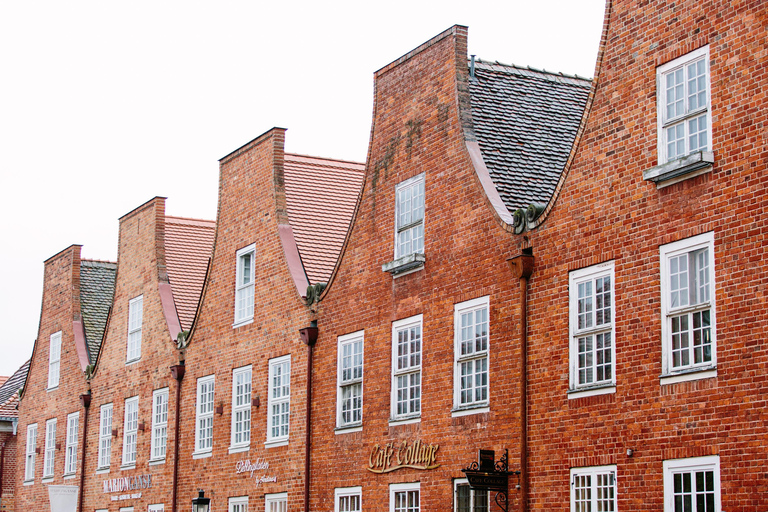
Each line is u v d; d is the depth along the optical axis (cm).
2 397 4981
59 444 4028
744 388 1533
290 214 2923
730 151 1598
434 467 2144
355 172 3164
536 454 1888
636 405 1703
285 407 2714
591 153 1850
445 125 2255
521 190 2181
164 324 3381
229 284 3045
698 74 1672
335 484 2462
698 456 1588
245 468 2828
